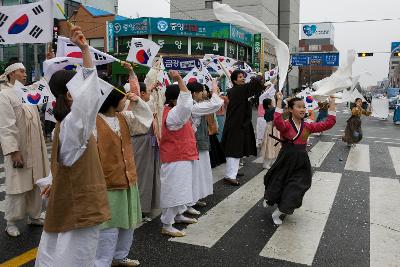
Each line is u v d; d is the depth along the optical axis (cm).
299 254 396
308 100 796
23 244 417
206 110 487
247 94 662
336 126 1767
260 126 991
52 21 397
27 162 434
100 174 255
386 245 419
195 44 2300
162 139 438
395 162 872
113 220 316
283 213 486
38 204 461
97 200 248
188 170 440
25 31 400
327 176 733
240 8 3098
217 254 396
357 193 618
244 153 681
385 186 661
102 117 316
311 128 479
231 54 2456
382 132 1553
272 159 807
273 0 3388
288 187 470
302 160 475
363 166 826
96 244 256
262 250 405
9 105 417
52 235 251
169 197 433
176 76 409
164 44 2248
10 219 435
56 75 246
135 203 340
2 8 402
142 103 347
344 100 529
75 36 226
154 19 2212
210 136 658
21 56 1808
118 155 319
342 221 492
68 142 226
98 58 391
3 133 412
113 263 362
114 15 2481
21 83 438
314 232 455
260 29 503
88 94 220
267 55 3056
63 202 242
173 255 392
